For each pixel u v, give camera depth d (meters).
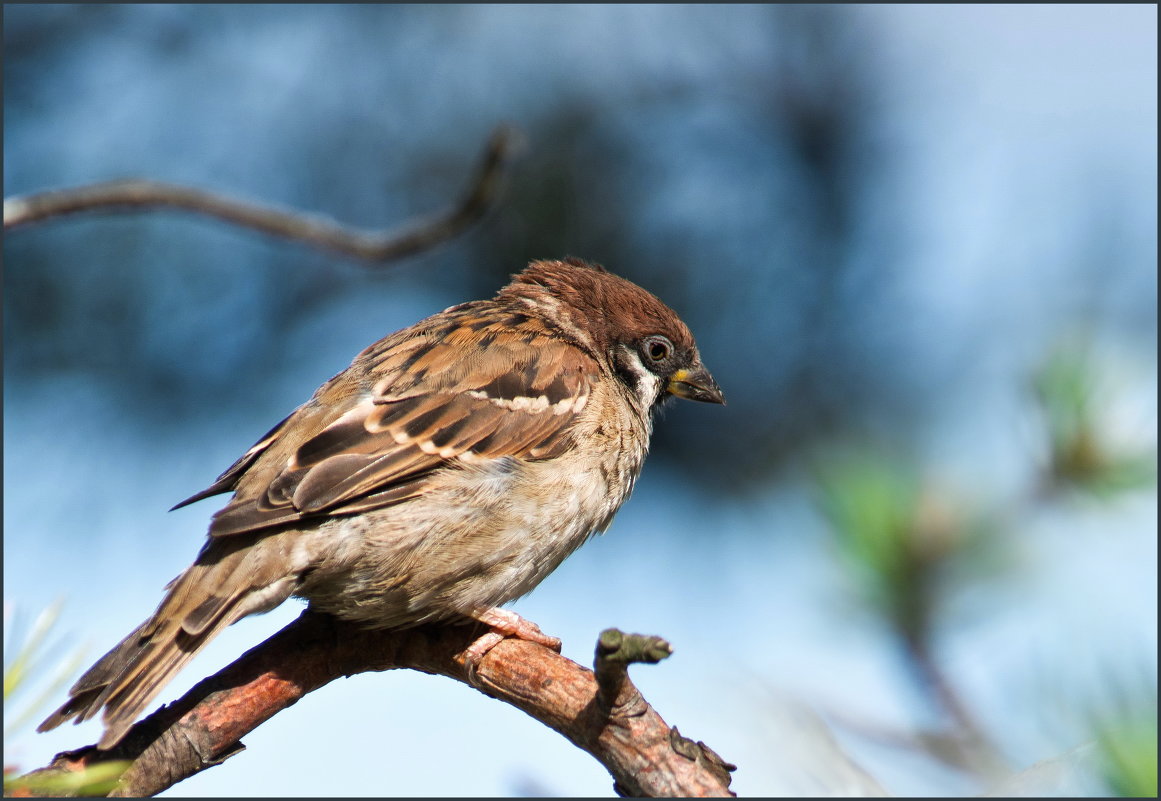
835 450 5.67
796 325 13.46
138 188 6.86
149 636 6.04
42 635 3.37
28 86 13.86
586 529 7.76
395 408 7.21
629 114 14.42
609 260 13.80
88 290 12.99
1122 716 3.36
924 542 5.23
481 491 7.18
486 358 7.70
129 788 5.33
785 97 14.73
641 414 8.64
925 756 4.46
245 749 5.69
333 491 6.64
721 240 13.84
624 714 5.22
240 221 7.08
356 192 14.38
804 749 4.25
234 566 6.41
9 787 3.37
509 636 6.98
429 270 13.88
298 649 6.16
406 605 6.83
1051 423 5.39
